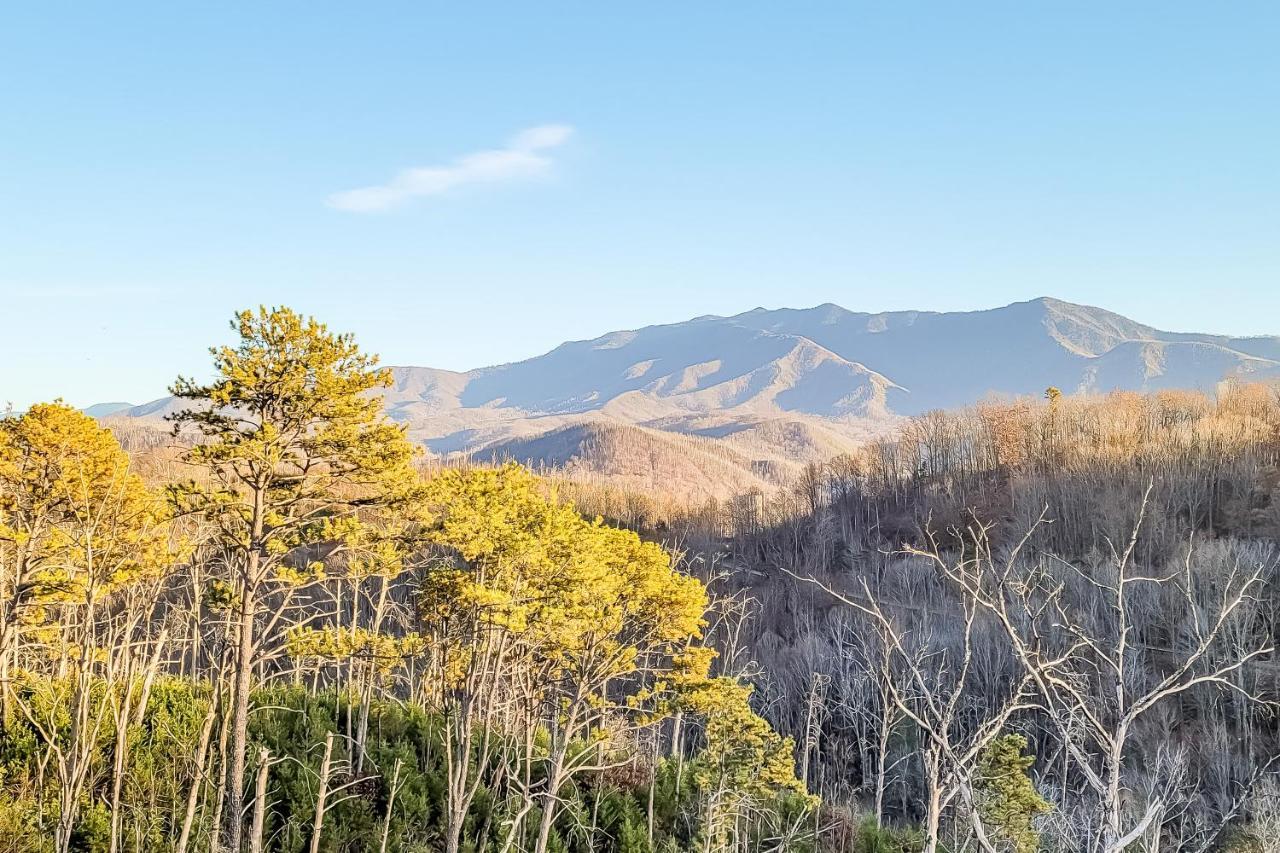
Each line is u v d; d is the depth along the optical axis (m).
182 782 21.47
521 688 26.83
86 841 18.81
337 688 31.91
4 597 21.28
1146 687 36.56
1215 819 27.56
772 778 24.53
